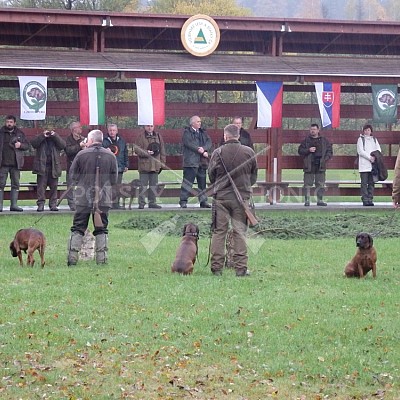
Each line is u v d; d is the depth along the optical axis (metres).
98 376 8.08
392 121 24.14
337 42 26.44
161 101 22.69
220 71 23.05
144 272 13.33
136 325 9.85
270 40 25.25
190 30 23.91
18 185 21.94
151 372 8.20
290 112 25.53
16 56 22.64
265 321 10.10
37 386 7.77
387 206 23.83
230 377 8.09
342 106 25.94
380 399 7.56
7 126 21.66
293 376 8.13
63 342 9.14
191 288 11.98
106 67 22.42
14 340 9.16
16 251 13.82
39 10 22.72
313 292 11.84
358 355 8.76
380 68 24.39
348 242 17.28
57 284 12.27
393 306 10.98
